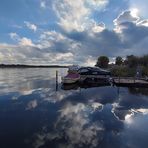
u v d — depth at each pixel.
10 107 17.59
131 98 21.77
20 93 25.92
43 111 16.17
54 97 22.88
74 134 11.09
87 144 9.91
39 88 31.31
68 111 16.17
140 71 35.81
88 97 22.70
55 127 12.29
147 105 18.19
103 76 37.12
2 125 12.66
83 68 38.00
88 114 15.23
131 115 14.88
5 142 10.16
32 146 9.72
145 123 12.94
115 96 23.03
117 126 12.34
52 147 9.62
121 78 35.56
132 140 10.33
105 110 16.45
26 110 16.48
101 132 11.40
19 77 60.88
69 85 35.03
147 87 29.56
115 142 10.08
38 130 11.76
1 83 39.56
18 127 12.30
